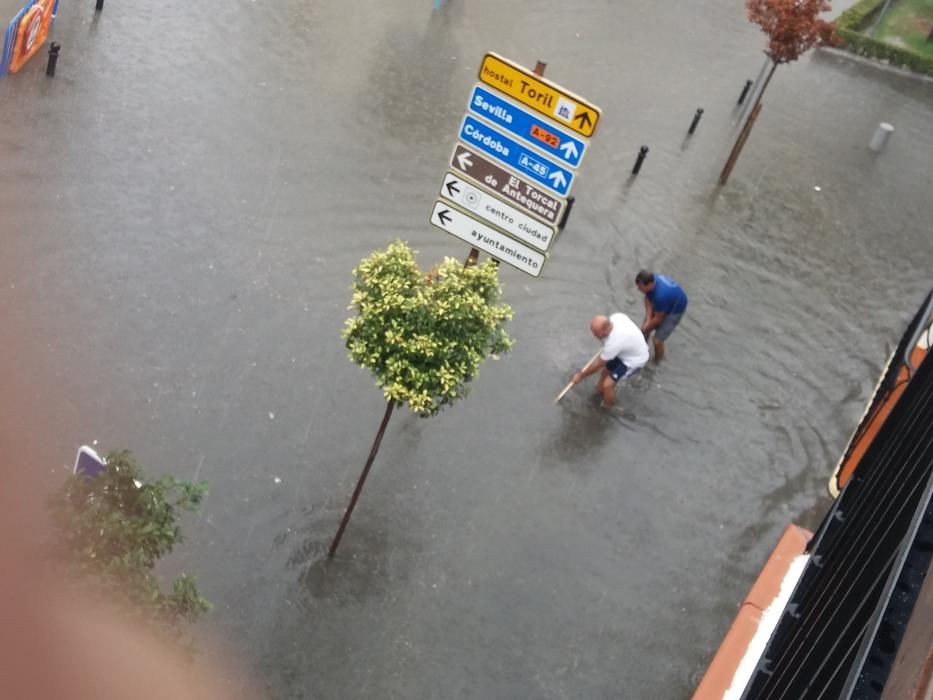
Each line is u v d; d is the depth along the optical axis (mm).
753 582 12062
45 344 11961
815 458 13992
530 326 14625
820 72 24922
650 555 11969
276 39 19312
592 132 9953
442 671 10117
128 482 7066
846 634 4945
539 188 10375
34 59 16375
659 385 14359
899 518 5461
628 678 10617
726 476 13297
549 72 21281
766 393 14859
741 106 22203
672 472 13102
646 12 25172
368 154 17078
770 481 13430
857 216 19812
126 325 12555
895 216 20219
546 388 13680
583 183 18125
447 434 12562
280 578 10422
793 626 7172
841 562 6629
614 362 13266
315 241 14891
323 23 20406
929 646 3043
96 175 14609
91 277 13016
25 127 14961
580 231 16906
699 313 16000
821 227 19109
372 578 10688
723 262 17344
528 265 10766
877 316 17266
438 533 11383
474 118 10328
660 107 21250
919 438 6480
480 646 10445
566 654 10633
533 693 10203
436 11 22109
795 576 10750
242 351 12766
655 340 14516
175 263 13680
